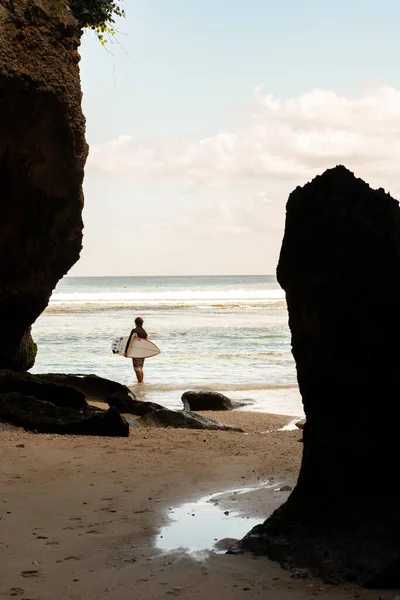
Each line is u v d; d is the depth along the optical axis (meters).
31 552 4.64
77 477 6.96
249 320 46.47
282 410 15.55
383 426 4.30
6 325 15.29
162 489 6.44
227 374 21.58
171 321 45.34
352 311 4.42
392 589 3.84
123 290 119.00
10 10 12.30
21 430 10.07
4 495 6.20
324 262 4.49
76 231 15.19
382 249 4.34
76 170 14.06
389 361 4.31
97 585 4.03
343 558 4.11
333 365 4.50
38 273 14.98
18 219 14.18
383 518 4.16
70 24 13.15
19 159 13.41
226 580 4.06
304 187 4.67
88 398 15.39
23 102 12.63
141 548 4.71
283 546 4.41
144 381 20.03
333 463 4.44
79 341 31.70
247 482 6.72
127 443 9.07
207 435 10.04
